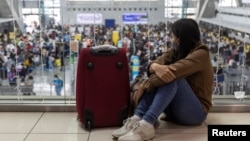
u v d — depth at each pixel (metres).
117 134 1.90
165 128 2.13
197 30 2.08
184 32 2.05
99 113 2.08
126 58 2.09
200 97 2.11
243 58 2.43
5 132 2.06
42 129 2.12
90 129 2.09
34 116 2.39
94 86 2.05
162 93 1.90
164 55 2.18
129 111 2.13
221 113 2.46
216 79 2.45
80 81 2.05
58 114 2.44
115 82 2.08
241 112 2.48
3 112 2.47
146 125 1.87
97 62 2.04
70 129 2.12
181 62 1.94
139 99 1.99
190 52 2.06
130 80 2.28
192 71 1.98
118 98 2.09
